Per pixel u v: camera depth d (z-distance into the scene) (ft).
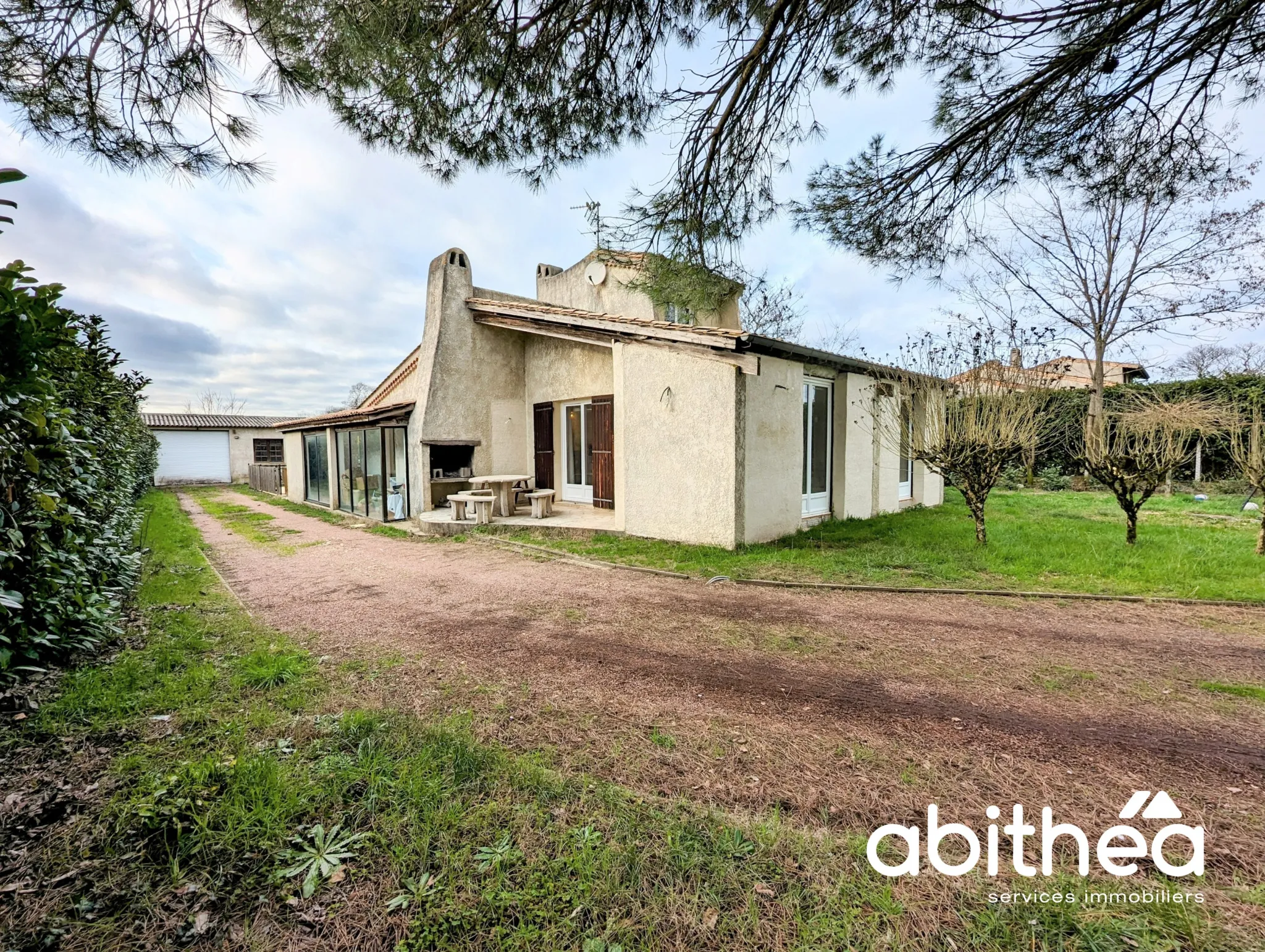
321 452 49.78
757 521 26.25
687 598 18.21
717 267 18.15
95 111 10.46
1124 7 12.03
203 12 10.07
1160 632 14.52
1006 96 14.42
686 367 26.16
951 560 22.24
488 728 9.39
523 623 15.61
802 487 30.68
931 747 8.84
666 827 6.70
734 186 16.78
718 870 5.96
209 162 11.51
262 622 15.60
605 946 4.99
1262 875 6.01
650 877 5.86
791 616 16.14
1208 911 5.48
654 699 10.67
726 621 15.70
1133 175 15.74
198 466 90.84
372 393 49.96
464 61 12.28
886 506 36.63
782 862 6.15
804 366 30.25
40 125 10.39
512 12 12.12
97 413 18.19
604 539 28.35
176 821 6.16
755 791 7.59
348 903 5.43
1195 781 7.86
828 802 7.36
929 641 13.93
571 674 11.89
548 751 8.66
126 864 5.73
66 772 7.22
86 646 10.79
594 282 42.50
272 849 6.05
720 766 8.25
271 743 8.39
